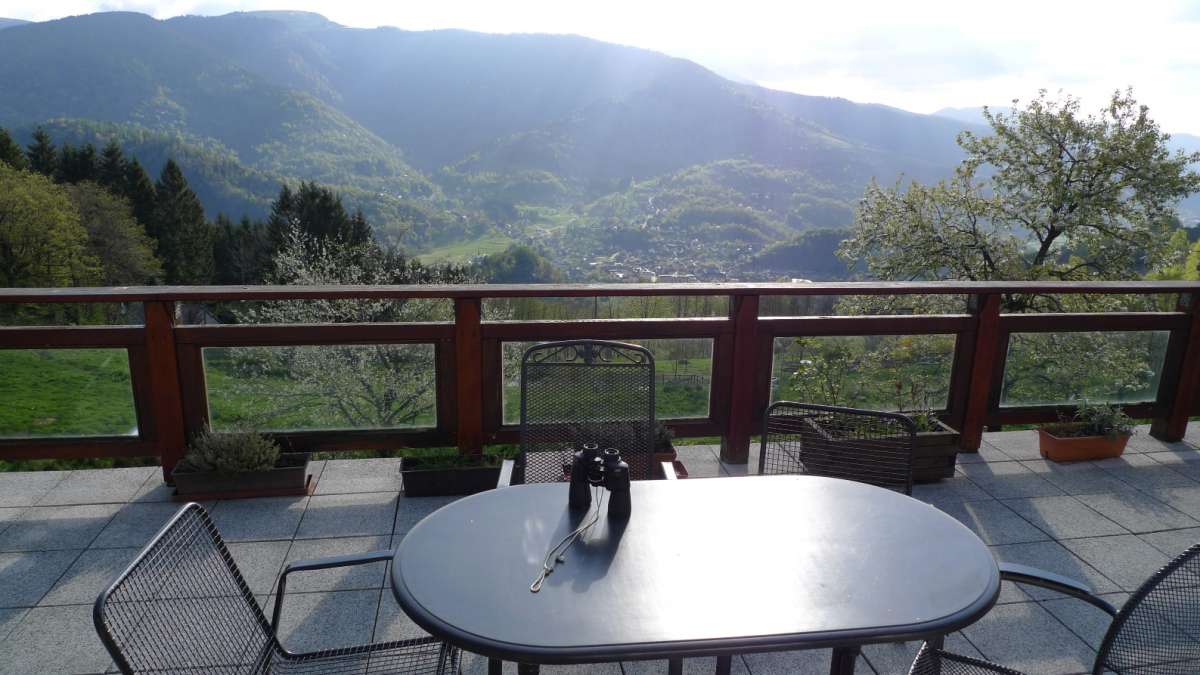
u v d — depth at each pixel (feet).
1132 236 44.39
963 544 5.70
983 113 47.62
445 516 6.01
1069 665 7.63
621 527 5.88
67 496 11.02
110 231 108.17
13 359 10.83
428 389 12.00
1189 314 13.98
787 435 9.23
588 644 4.40
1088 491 11.98
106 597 4.06
